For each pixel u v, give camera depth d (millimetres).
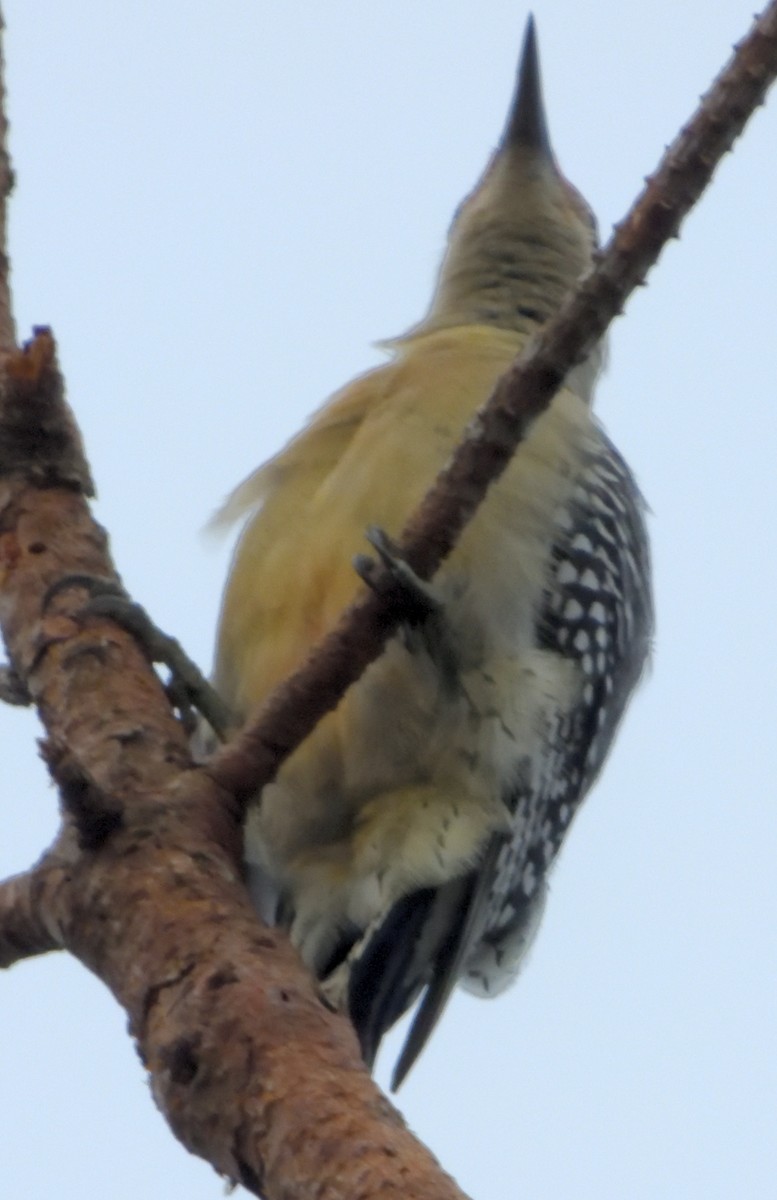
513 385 6633
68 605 7355
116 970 6020
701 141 6363
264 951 5855
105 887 6137
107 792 6250
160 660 9031
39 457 7812
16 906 6414
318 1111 5168
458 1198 4695
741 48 6332
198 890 6086
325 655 6621
